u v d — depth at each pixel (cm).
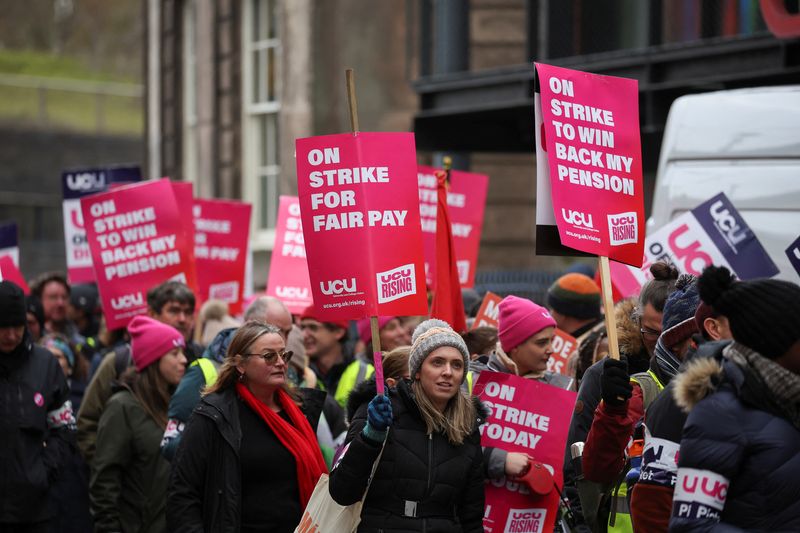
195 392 1644
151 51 6231
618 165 1345
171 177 5969
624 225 1338
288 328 1798
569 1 3391
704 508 976
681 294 1256
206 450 1440
